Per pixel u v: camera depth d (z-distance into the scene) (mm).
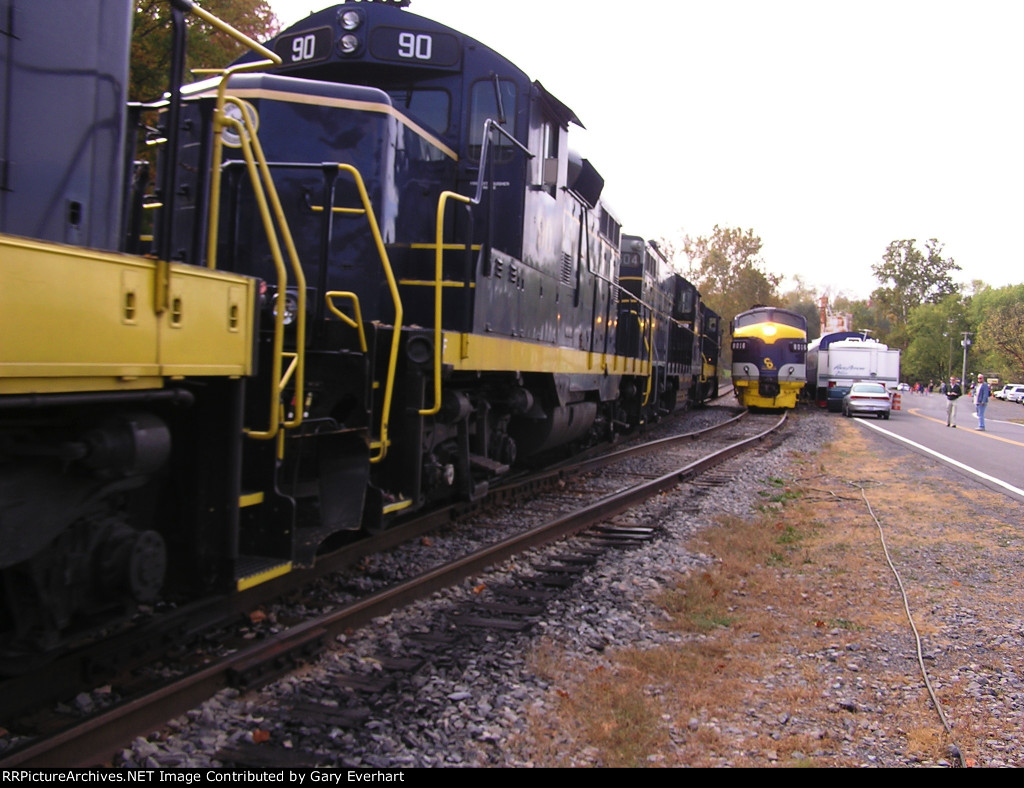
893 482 11688
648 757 3266
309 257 6031
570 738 3369
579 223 9445
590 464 10938
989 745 3475
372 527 5145
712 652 4508
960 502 9883
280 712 3408
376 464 5613
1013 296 83188
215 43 14438
